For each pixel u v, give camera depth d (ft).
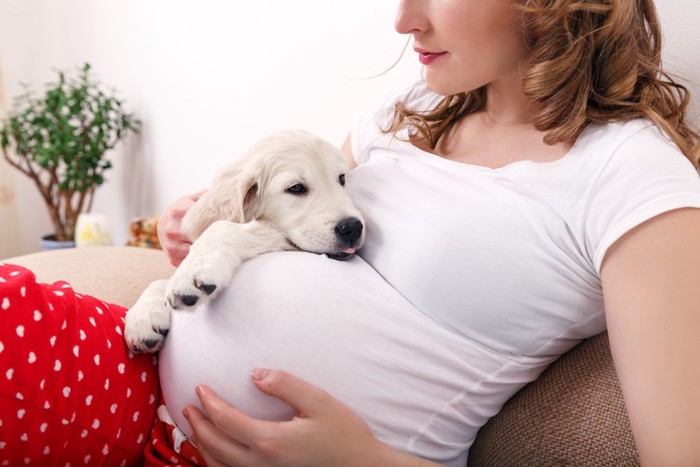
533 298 2.89
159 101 9.73
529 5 3.10
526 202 2.91
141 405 3.08
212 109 8.43
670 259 2.49
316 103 6.57
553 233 2.87
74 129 10.21
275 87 7.14
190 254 3.08
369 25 5.74
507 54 3.23
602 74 3.19
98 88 11.67
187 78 8.87
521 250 2.87
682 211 2.56
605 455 2.85
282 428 2.56
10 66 12.82
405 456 2.71
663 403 2.31
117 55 10.81
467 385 2.99
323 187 3.60
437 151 3.69
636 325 2.48
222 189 3.73
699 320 2.37
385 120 4.07
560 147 3.10
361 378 2.83
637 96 3.18
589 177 2.84
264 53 7.20
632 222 2.60
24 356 2.50
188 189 9.32
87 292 4.37
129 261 4.99
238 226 3.34
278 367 2.84
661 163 2.70
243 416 2.62
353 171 3.83
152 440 3.07
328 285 2.93
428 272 2.95
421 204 3.16
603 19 3.16
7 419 2.49
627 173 2.73
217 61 8.13
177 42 8.97
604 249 2.68
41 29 12.84
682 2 3.55
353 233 3.32
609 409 2.91
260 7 7.13
